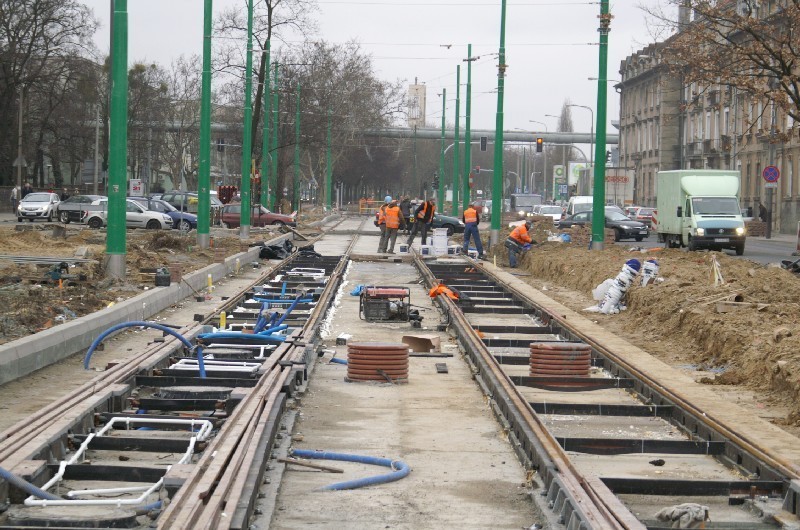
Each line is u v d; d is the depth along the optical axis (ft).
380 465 33.78
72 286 77.05
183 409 39.83
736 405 41.60
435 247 147.13
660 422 41.70
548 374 51.13
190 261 115.03
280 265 119.03
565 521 26.48
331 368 53.78
